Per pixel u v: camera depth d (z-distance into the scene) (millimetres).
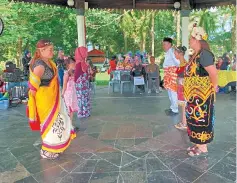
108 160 3125
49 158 3207
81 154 3322
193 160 3066
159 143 3641
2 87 6605
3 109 6184
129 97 7480
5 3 12734
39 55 3002
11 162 3148
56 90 3141
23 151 3486
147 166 2941
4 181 2701
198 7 7906
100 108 6008
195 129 3125
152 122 4695
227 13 21297
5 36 14242
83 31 7324
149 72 8250
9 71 7305
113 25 21391
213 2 7645
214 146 3471
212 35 24172
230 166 2895
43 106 3098
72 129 3424
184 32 7547
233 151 3293
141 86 8703
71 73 4168
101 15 18906
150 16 20766
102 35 21344
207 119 3066
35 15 15805
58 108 3168
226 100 6699
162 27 24234
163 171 2816
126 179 2668
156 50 24562
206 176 2693
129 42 23625
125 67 8680
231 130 4137
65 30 17188
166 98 7129
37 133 4262
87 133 4152
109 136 3986
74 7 7582
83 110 5086
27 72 7926
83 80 4988
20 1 6797
